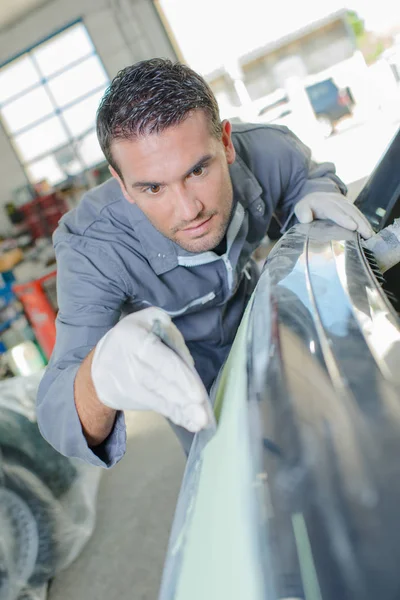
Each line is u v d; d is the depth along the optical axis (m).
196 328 1.18
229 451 0.38
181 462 2.12
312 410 0.35
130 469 2.21
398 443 0.29
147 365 0.53
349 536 0.26
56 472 1.73
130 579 1.60
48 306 4.22
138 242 1.01
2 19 6.07
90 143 6.70
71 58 6.32
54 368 0.88
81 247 1.00
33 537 1.60
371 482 0.28
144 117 0.68
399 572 0.23
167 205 0.76
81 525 1.77
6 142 6.71
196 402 0.47
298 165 1.26
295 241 0.74
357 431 0.31
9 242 5.81
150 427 2.50
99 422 0.73
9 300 4.56
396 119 5.80
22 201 5.97
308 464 0.31
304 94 6.25
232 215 1.03
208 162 0.74
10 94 6.56
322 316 0.46
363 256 0.66
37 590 1.60
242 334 0.55
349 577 0.24
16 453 1.64
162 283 1.06
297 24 6.39
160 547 1.69
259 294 0.58
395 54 5.97
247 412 0.40
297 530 0.28
